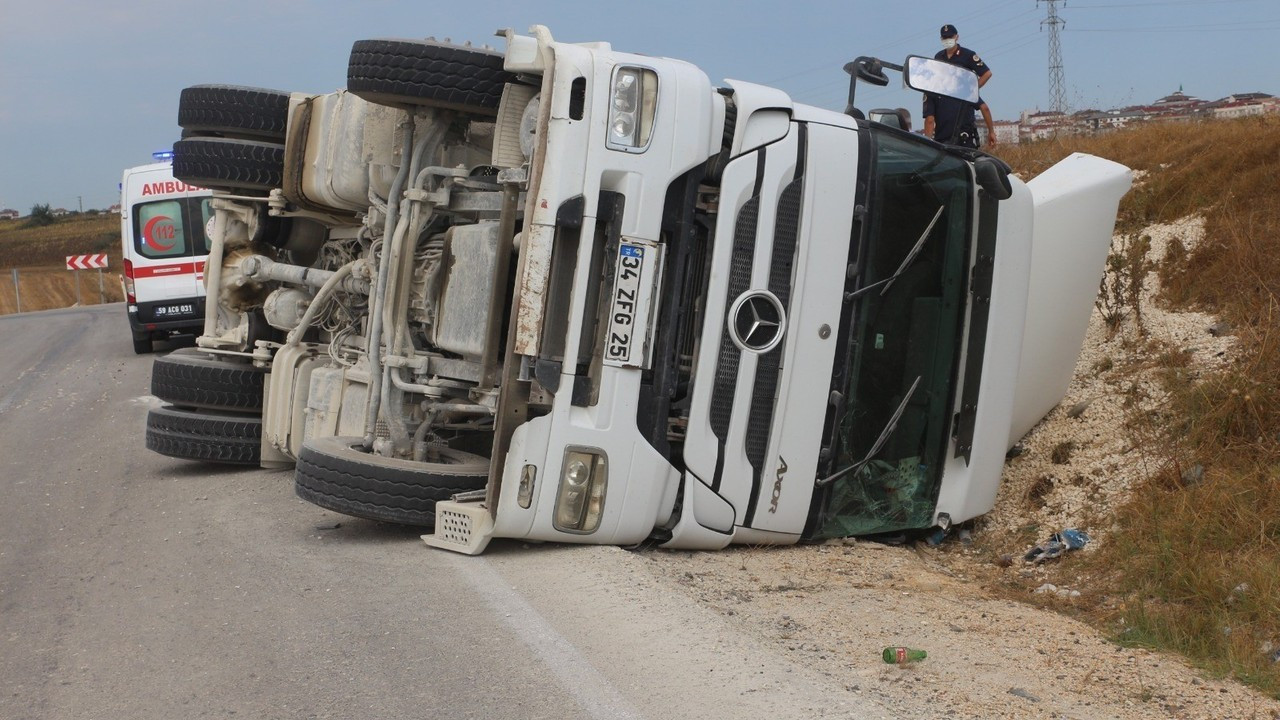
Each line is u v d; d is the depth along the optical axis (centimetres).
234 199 898
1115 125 1642
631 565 534
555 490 551
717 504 582
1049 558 646
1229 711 408
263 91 869
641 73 549
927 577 598
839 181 591
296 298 841
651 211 548
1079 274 771
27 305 4616
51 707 394
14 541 652
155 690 407
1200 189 1030
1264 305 791
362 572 548
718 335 569
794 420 590
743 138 573
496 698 391
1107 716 398
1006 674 437
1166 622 511
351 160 741
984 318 654
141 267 1711
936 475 662
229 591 528
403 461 606
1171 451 695
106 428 1087
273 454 841
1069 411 795
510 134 604
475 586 518
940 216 632
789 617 493
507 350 546
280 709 387
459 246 640
